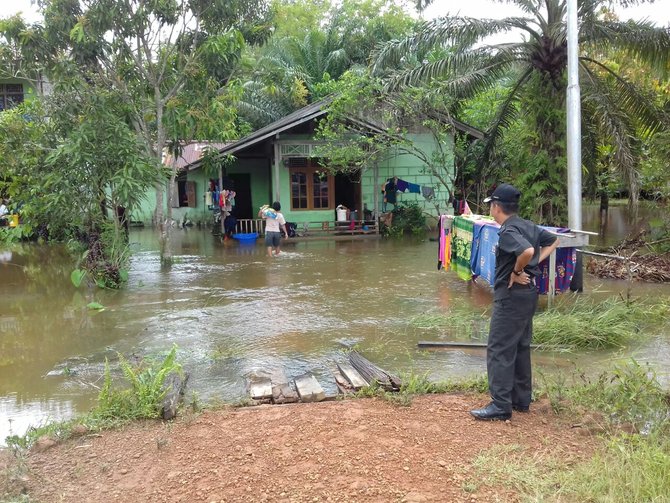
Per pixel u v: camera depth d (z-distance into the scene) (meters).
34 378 5.40
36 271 11.79
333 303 8.30
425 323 6.99
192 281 10.32
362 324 7.09
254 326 7.11
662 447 3.41
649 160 12.43
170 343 6.45
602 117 11.93
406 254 13.26
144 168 9.69
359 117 16.08
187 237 17.97
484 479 3.15
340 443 3.62
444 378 5.06
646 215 19.28
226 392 4.89
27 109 11.66
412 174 18.75
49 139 11.04
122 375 5.40
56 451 3.75
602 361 5.50
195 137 13.46
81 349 6.31
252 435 3.80
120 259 10.09
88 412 4.45
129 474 3.39
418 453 3.47
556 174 12.55
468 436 3.71
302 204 18.47
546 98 12.53
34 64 11.72
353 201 19.55
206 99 11.92
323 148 16.09
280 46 26.72
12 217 16.38
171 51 12.22
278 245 13.50
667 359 5.54
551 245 4.05
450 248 9.66
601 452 3.46
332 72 27.20
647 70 13.70
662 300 7.66
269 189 20.95
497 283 3.97
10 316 7.89
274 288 9.53
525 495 2.98
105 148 9.70
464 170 18.45
